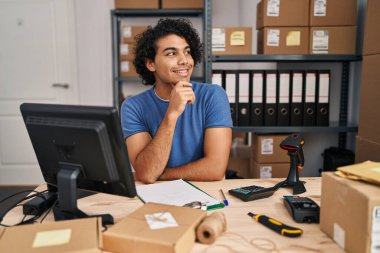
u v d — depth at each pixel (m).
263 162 2.00
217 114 1.35
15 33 3.05
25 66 3.09
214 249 0.71
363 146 1.58
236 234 0.77
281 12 1.90
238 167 2.26
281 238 0.75
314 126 1.97
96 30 3.04
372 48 1.50
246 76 1.96
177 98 1.22
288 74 1.95
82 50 3.08
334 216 0.73
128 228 0.71
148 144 1.28
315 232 0.78
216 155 1.28
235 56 1.93
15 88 3.12
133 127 1.41
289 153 1.11
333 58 1.90
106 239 0.69
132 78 2.74
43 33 3.06
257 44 2.15
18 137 3.17
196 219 0.75
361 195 0.63
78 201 0.98
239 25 3.06
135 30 2.67
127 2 2.68
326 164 2.03
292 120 1.98
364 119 1.58
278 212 0.90
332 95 2.17
